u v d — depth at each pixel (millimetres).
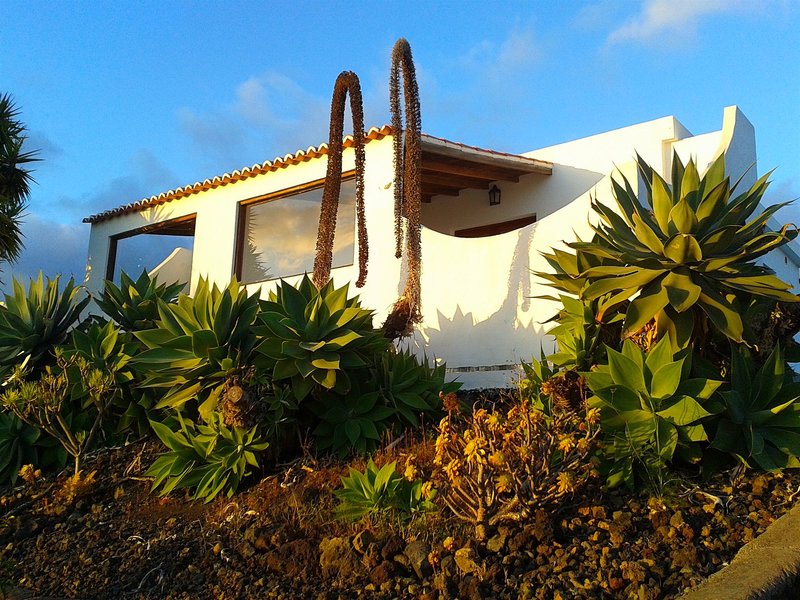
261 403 6242
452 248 9766
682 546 4031
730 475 4902
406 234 9477
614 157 11633
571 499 4629
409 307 8359
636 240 5852
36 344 8555
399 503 4887
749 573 3596
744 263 5691
